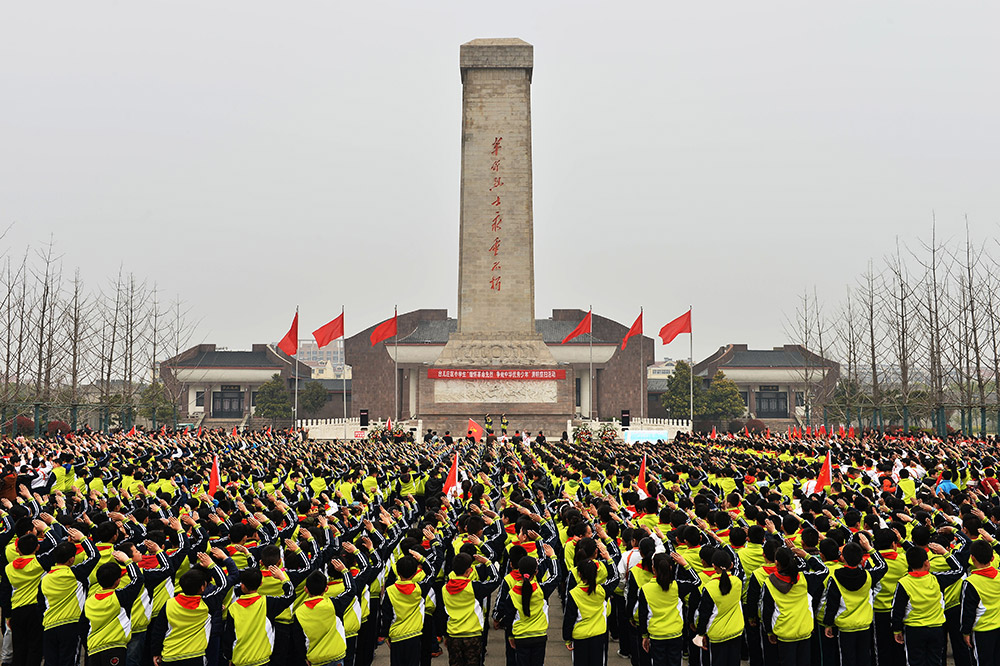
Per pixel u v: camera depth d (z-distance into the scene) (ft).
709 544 50.06
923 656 45.70
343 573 45.39
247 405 399.65
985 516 61.00
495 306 256.73
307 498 72.02
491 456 132.87
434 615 53.42
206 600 42.83
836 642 47.09
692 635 50.14
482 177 255.29
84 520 56.95
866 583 45.34
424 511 91.30
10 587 52.06
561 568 57.52
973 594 45.60
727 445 160.45
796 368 339.77
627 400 403.75
